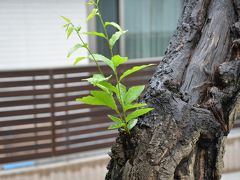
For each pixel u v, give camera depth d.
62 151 3.20
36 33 3.51
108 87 0.93
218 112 0.97
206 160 0.94
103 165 3.27
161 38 4.03
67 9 3.55
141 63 3.31
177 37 1.17
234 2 1.16
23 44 3.49
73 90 3.13
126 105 0.92
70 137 3.22
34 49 3.53
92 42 3.66
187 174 0.89
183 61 1.08
